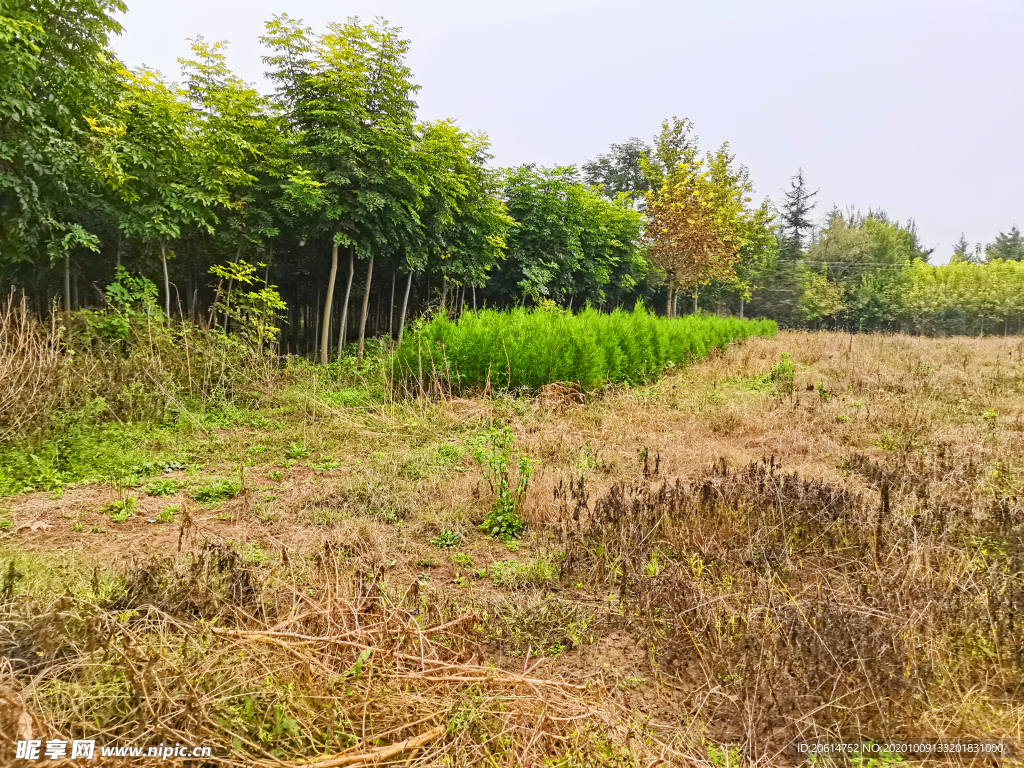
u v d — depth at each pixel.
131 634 2.47
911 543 3.95
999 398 9.51
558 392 9.75
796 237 54.38
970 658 2.92
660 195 25.56
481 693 2.54
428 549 4.62
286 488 5.85
